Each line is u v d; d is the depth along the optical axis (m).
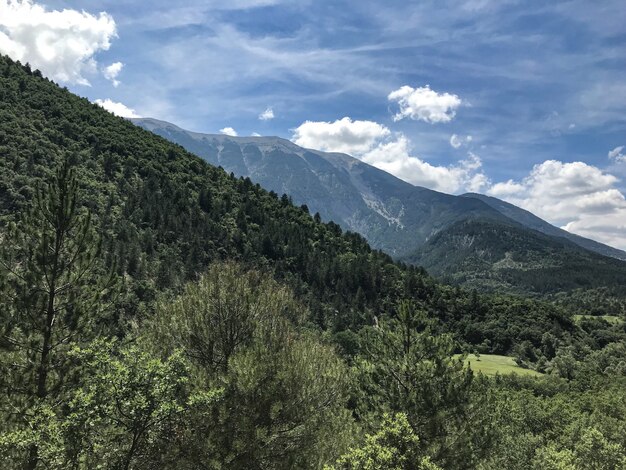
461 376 17.03
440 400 16.38
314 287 110.81
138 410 9.72
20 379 12.97
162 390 9.85
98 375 9.95
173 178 138.50
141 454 11.34
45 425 9.71
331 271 119.88
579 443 29.28
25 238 13.73
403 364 17.45
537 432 50.16
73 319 14.03
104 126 151.50
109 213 95.81
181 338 15.46
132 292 60.12
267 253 119.38
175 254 91.88
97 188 105.75
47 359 13.50
